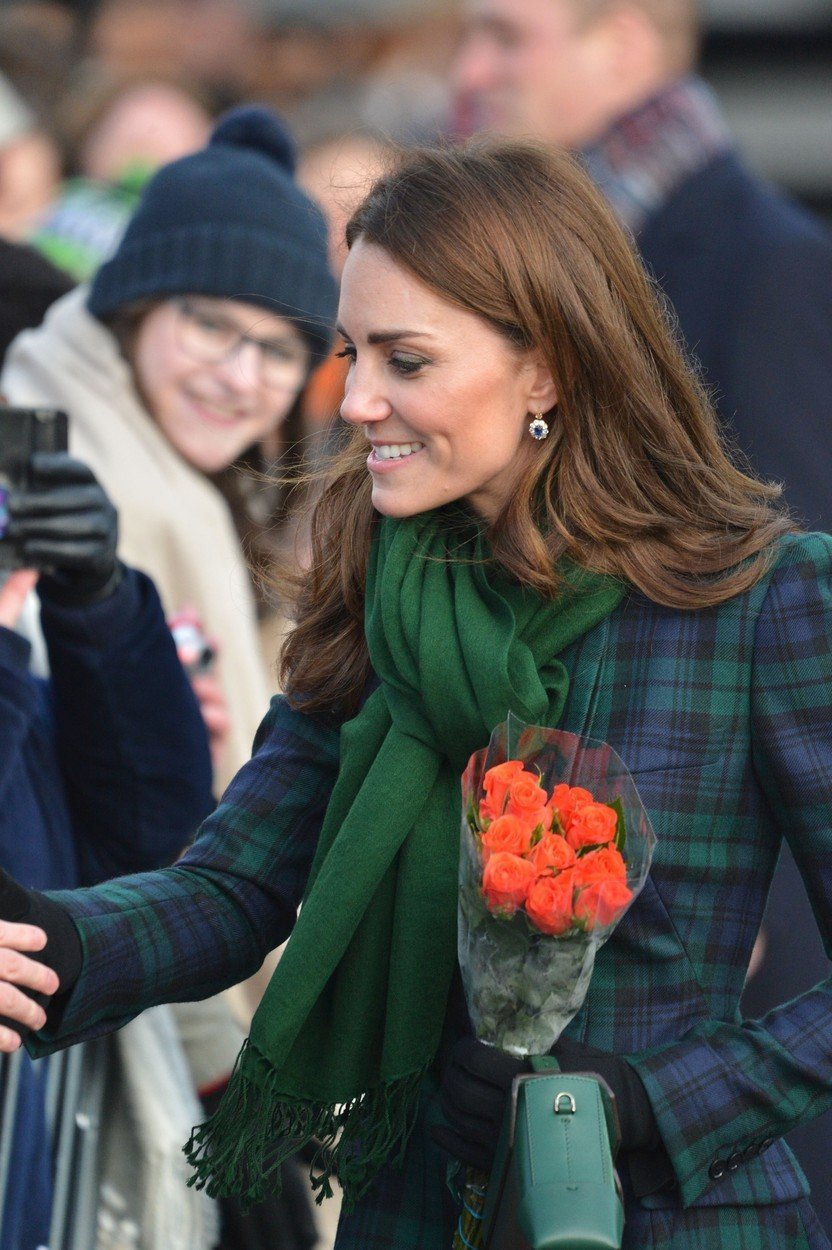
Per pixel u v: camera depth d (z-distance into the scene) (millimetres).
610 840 8359
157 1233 12773
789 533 9281
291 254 15086
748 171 16969
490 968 8469
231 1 25484
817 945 13539
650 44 17484
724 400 15711
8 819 11891
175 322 14977
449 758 9180
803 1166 12266
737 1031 8945
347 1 26344
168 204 15031
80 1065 12609
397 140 10828
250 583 15172
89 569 12008
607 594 9078
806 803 8906
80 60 22812
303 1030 9367
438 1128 8828
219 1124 9359
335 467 10031
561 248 8961
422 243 8781
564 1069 8578
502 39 18000
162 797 12586
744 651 9023
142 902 9453
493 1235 8398
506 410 8984
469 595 9109
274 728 10047
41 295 16641
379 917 9258
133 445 14961
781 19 33375
